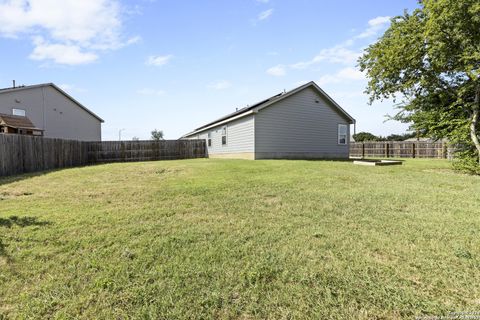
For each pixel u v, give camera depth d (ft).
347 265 8.46
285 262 8.68
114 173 29.76
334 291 7.11
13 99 63.31
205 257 9.07
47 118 71.10
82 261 8.85
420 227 11.85
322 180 23.71
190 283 7.55
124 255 9.25
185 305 6.62
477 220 12.77
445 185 21.90
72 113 79.66
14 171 30.89
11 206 15.87
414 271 8.07
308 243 10.18
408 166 35.88
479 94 28.22
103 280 7.70
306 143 52.11
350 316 6.18
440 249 9.56
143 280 7.72
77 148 50.83
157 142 63.21
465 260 8.70
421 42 27.96
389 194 18.42
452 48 26.89
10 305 6.67
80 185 22.85
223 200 16.99
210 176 26.21
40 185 22.97
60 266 8.55
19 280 7.76
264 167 32.19
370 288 7.22
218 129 62.69
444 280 7.55
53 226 12.17
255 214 14.03
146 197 18.03
